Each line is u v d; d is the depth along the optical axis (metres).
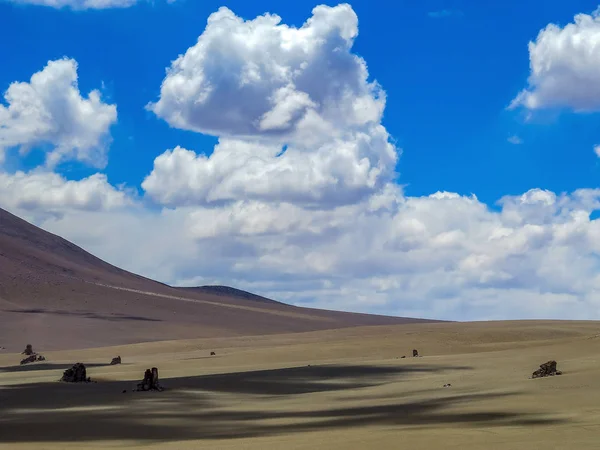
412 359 67.88
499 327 119.75
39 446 27.08
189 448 24.73
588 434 22.73
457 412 31.62
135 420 35.25
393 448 21.84
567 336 107.62
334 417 33.91
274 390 48.91
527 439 22.22
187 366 73.62
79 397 46.12
